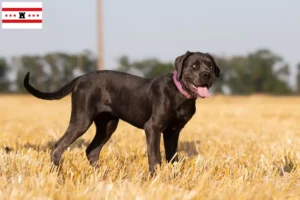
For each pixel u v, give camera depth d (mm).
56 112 28594
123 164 8125
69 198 5449
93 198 5449
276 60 86750
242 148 10680
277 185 6852
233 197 5785
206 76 7652
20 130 15375
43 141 11883
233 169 7824
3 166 7211
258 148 10836
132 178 6707
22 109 32500
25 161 7473
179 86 7758
